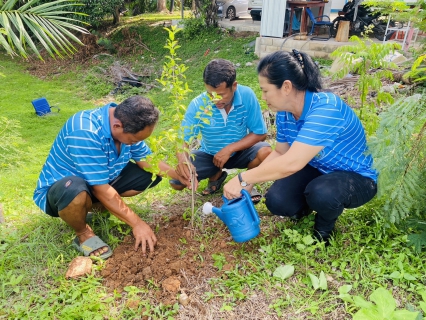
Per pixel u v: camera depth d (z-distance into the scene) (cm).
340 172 240
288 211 261
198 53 1170
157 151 242
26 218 316
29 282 230
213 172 332
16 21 338
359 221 269
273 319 200
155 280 226
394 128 221
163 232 274
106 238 271
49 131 741
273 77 210
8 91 1050
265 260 235
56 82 1152
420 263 223
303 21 960
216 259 241
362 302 154
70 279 229
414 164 231
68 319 196
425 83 298
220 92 275
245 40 1129
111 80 1084
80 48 1313
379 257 233
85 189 238
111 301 212
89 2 1266
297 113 228
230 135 318
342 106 222
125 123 223
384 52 291
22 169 495
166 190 359
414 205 244
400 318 136
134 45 1319
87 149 232
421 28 256
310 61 218
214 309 208
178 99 250
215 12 1265
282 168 216
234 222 226
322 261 238
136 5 1880
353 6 988
